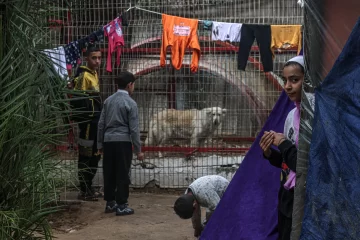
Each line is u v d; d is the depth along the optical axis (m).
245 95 9.36
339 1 3.73
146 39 9.20
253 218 5.05
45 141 4.16
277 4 9.01
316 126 3.78
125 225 7.13
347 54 3.67
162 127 9.54
